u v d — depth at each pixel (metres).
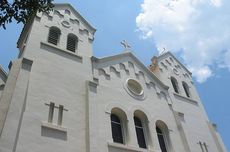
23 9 12.34
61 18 24.17
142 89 23.36
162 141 21.08
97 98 19.16
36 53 19.03
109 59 23.70
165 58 30.53
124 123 19.75
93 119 17.33
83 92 19.11
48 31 21.78
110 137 17.72
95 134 16.53
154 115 21.84
